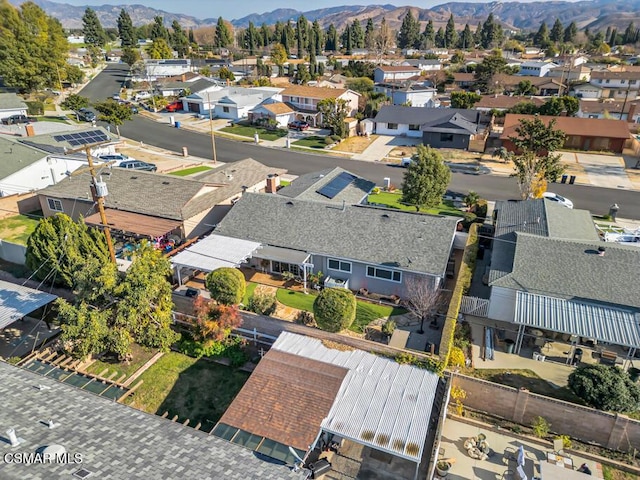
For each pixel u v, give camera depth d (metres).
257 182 45.28
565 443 19.98
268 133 81.25
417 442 17.70
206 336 25.72
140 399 22.66
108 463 14.13
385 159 65.56
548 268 26.84
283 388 20.45
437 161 41.22
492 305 27.72
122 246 37.22
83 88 118.69
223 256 31.22
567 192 52.12
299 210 34.88
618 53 195.12
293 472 15.18
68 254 30.19
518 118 70.06
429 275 28.72
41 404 16.70
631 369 23.62
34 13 126.94
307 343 23.72
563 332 23.30
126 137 78.69
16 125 70.62
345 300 24.20
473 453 19.45
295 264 31.17
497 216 36.59
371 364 22.03
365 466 18.92
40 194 42.31
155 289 24.59
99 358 25.56
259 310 27.98
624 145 67.50
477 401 22.02
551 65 145.25
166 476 13.98
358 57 187.38
